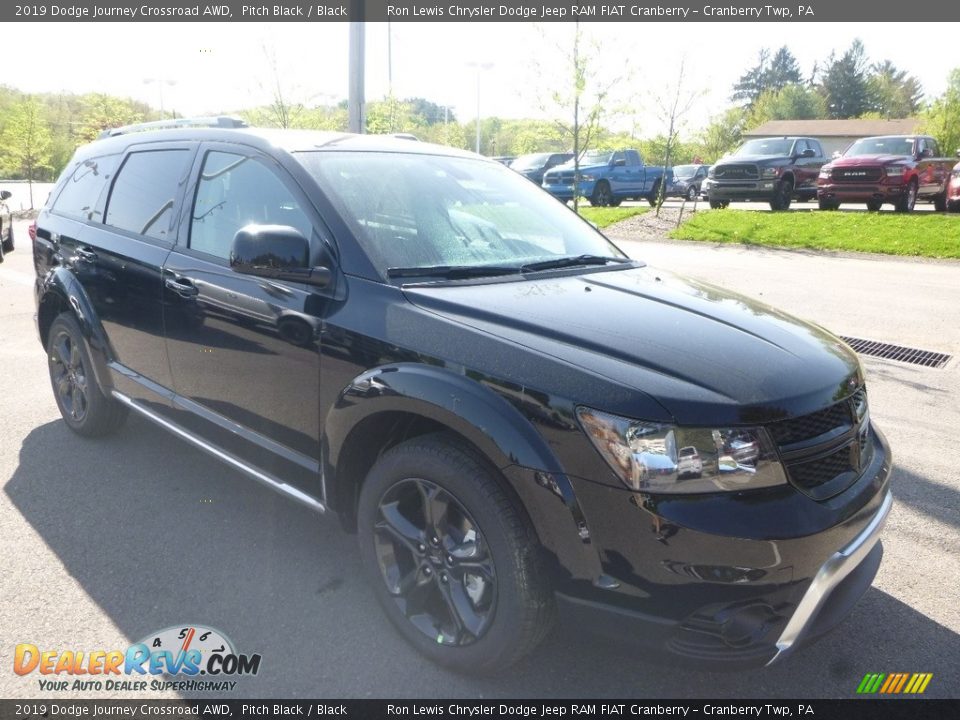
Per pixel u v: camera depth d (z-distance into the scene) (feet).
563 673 9.03
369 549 9.47
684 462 7.32
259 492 13.38
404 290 9.43
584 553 7.55
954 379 20.94
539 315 8.92
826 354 9.02
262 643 9.37
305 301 9.96
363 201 10.66
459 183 12.30
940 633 9.93
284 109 49.52
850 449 8.46
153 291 12.41
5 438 15.52
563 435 7.59
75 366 15.34
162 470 14.16
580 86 49.55
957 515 13.15
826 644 9.69
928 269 39.06
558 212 13.32
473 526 8.37
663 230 58.29
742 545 7.20
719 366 8.05
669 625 7.39
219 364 11.32
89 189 15.30
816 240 49.03
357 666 9.02
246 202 11.36
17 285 32.89
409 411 8.61
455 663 8.76
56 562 10.96
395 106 62.23
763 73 360.48
